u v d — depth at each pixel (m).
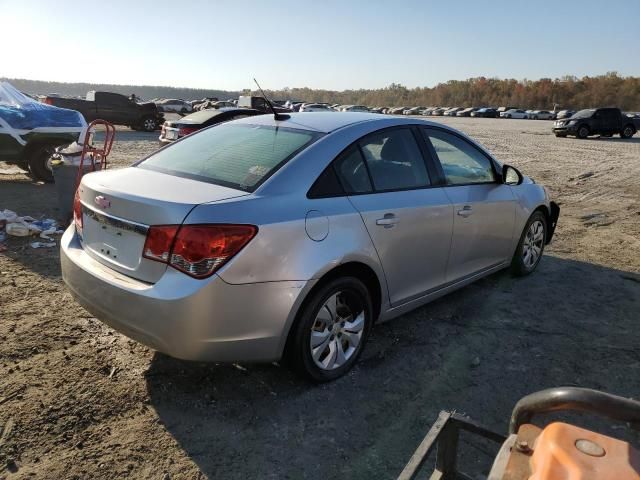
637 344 4.03
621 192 11.10
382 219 3.41
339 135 3.45
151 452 2.66
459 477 2.04
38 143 9.23
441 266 4.07
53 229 6.25
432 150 4.07
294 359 3.10
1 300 4.30
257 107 21.39
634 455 1.19
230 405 3.06
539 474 1.17
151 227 2.75
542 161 16.52
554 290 5.08
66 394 3.07
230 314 2.74
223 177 3.15
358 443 2.80
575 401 1.45
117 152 14.88
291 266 2.89
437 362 3.66
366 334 3.51
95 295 2.97
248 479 2.52
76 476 2.46
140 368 3.39
